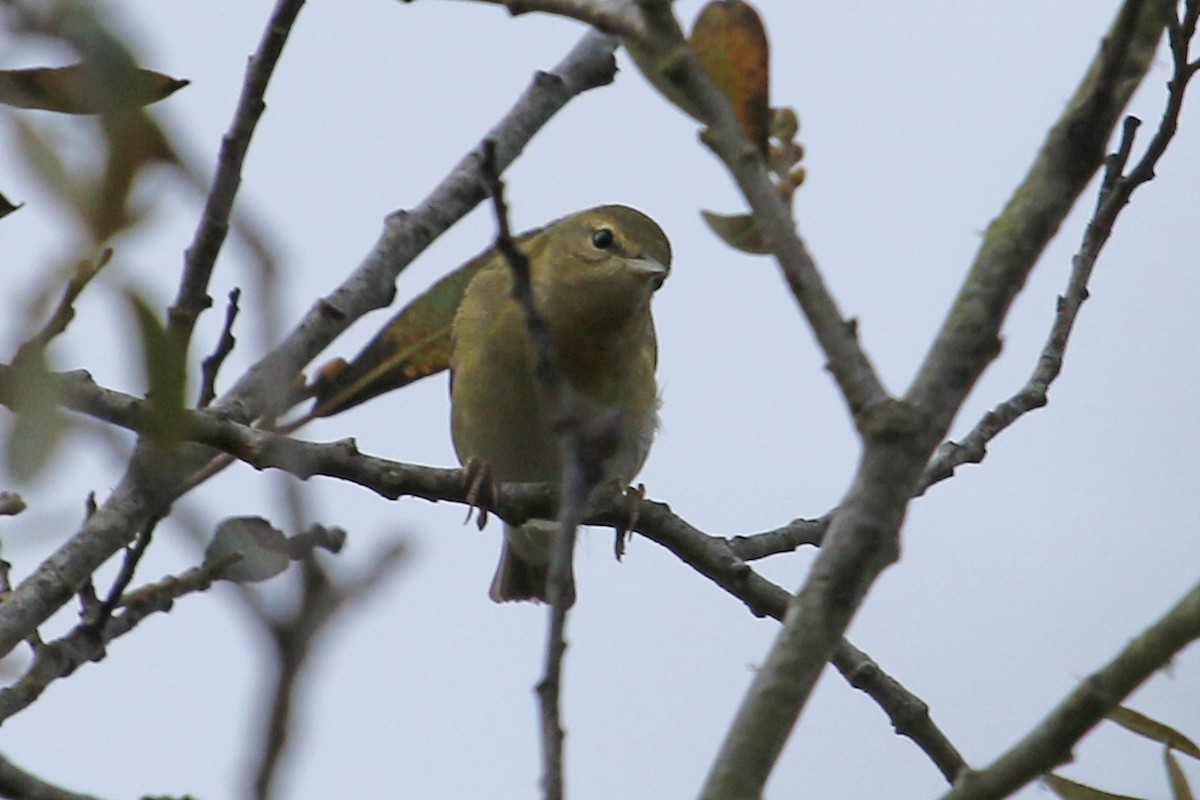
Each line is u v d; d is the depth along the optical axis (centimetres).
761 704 555
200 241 884
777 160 746
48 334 466
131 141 416
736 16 623
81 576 919
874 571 558
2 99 468
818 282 568
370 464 976
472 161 1202
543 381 498
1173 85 926
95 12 409
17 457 456
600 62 1271
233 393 962
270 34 890
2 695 874
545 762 491
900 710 966
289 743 361
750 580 1039
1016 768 588
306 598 369
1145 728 781
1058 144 564
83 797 692
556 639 484
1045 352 1080
